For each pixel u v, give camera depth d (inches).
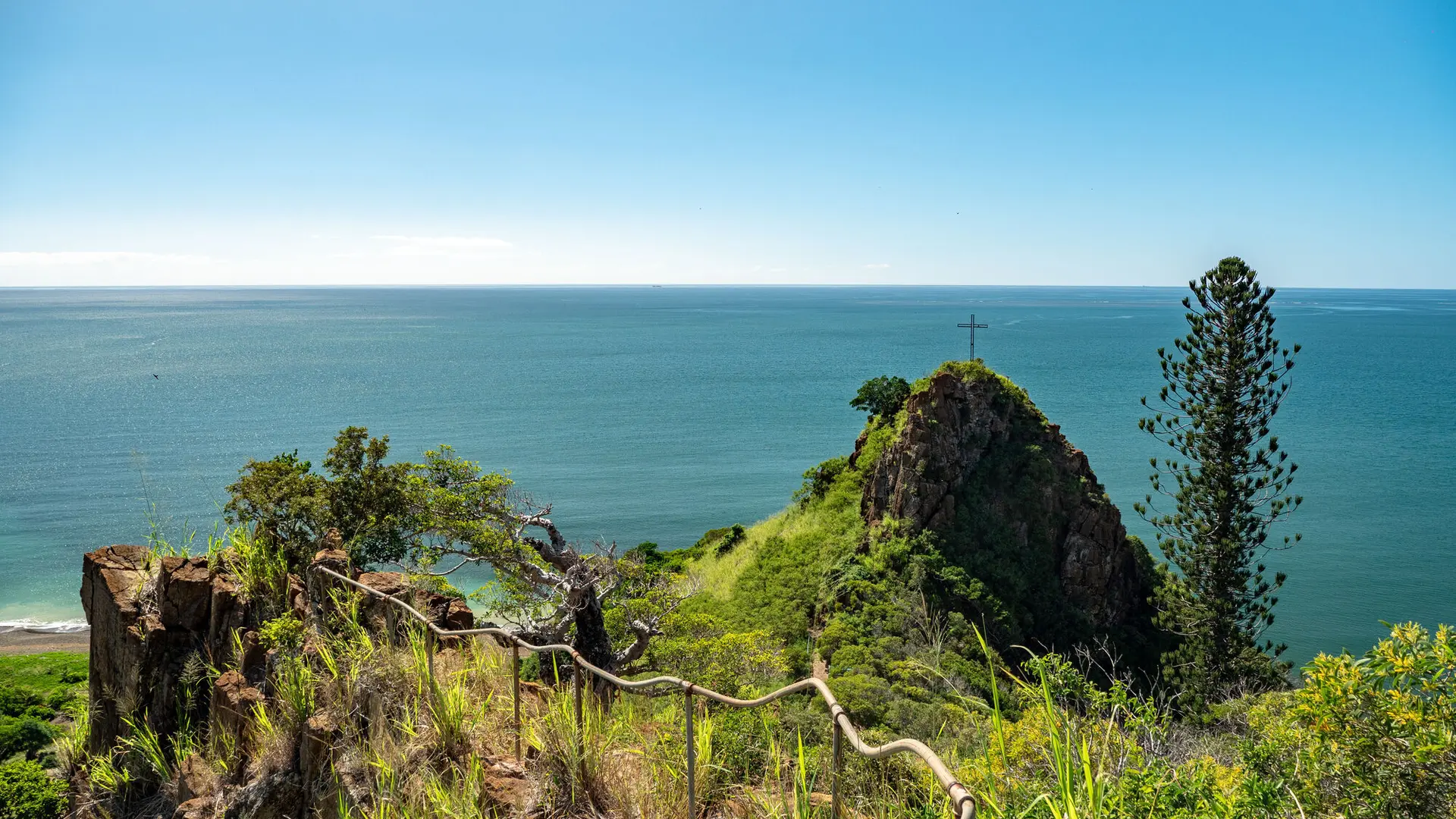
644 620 962.1
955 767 273.3
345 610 395.9
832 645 1219.9
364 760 302.2
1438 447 4630.9
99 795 434.6
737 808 264.4
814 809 241.4
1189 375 1232.8
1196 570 1258.0
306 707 342.6
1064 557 1492.4
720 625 1061.8
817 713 405.1
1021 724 283.6
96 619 491.2
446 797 265.6
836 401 6806.1
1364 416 5644.7
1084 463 1598.2
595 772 270.5
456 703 305.3
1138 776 225.3
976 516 1482.5
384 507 716.0
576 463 4520.2
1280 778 247.4
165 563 474.6
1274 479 1211.9
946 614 1304.1
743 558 1747.0
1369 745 240.5
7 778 851.4
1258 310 1169.4
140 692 443.8
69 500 3663.9
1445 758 230.8
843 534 1633.9
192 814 348.2
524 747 301.0
